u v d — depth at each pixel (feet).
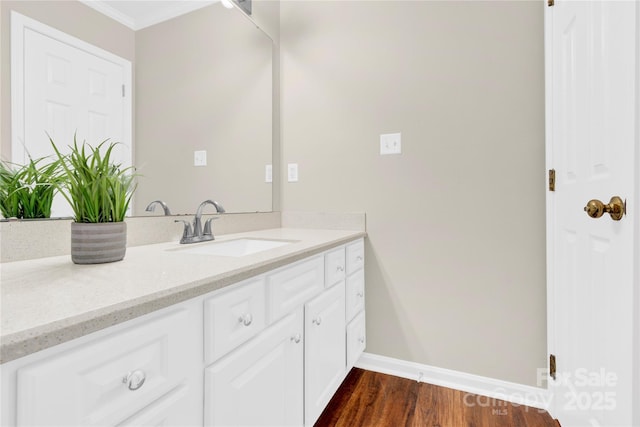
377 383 5.49
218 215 5.20
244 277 2.65
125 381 1.74
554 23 4.41
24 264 2.73
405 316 5.69
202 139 4.98
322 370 4.20
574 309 3.88
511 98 4.94
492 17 5.07
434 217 5.47
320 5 6.38
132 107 3.90
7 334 1.29
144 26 4.07
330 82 6.27
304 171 6.50
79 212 2.78
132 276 2.30
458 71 5.28
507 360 5.03
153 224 4.18
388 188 5.80
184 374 2.13
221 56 5.37
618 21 2.77
